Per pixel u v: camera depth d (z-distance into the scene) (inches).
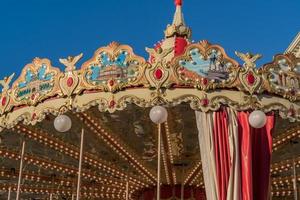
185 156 624.4
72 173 691.4
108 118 528.7
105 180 714.2
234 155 438.0
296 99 476.1
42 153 634.2
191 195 672.4
